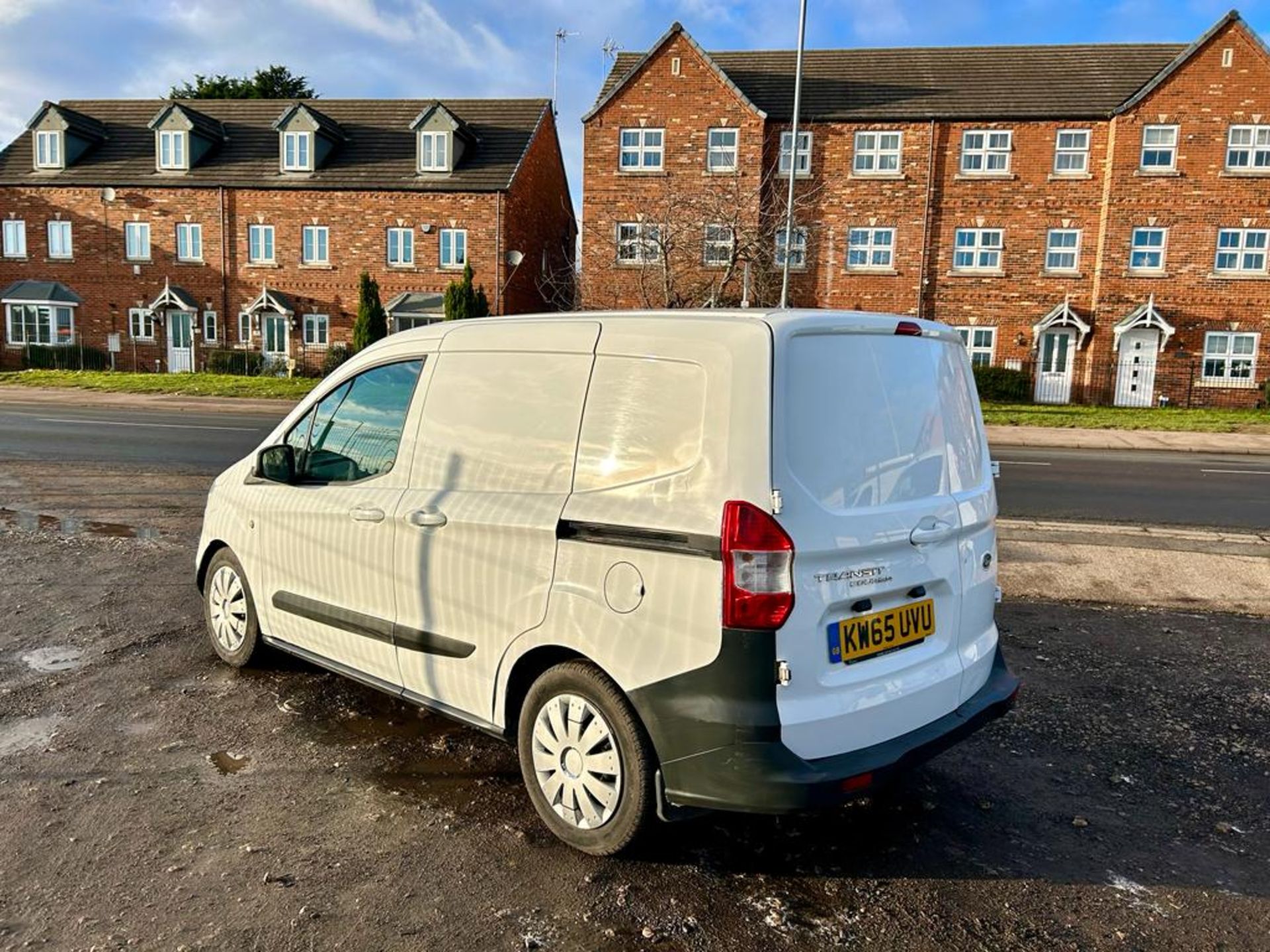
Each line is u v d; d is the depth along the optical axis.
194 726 4.25
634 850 3.23
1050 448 18.23
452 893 3.00
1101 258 27.22
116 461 12.48
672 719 2.99
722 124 28.09
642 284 25.23
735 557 2.86
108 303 33.06
